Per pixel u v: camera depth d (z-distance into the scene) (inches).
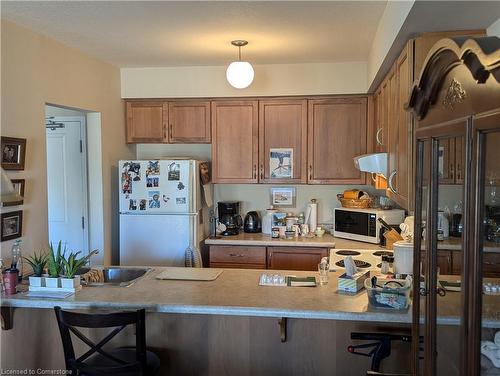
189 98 172.2
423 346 61.7
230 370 100.0
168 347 101.6
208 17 106.4
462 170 45.1
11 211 106.0
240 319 99.0
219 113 173.0
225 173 174.6
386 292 86.5
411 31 82.6
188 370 101.3
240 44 133.6
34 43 117.2
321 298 93.3
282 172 172.2
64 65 132.0
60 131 163.6
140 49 139.8
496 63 35.5
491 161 39.4
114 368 82.9
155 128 175.6
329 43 133.0
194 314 100.2
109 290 100.3
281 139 171.3
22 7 98.0
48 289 99.4
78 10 100.6
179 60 156.9
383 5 98.3
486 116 38.5
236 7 99.5
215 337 100.0
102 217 159.5
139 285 104.2
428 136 56.7
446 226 51.5
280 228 174.9
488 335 42.1
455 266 48.3
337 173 169.5
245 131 172.6
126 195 161.9
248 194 189.0
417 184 62.7
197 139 174.6
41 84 120.1
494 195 40.3
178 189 159.9
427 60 53.5
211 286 102.7
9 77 106.8
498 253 41.4
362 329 95.5
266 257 168.1
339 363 96.7
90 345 85.3
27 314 103.3
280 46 136.8
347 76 162.2
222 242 169.0
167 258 161.2
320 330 96.7
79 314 80.8
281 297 94.0
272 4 98.0
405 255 105.0
